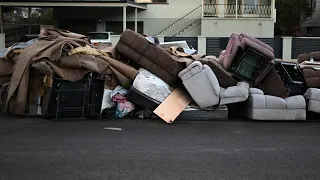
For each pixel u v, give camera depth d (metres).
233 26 27.03
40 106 8.92
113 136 7.39
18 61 8.85
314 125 8.77
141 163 5.84
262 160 6.07
